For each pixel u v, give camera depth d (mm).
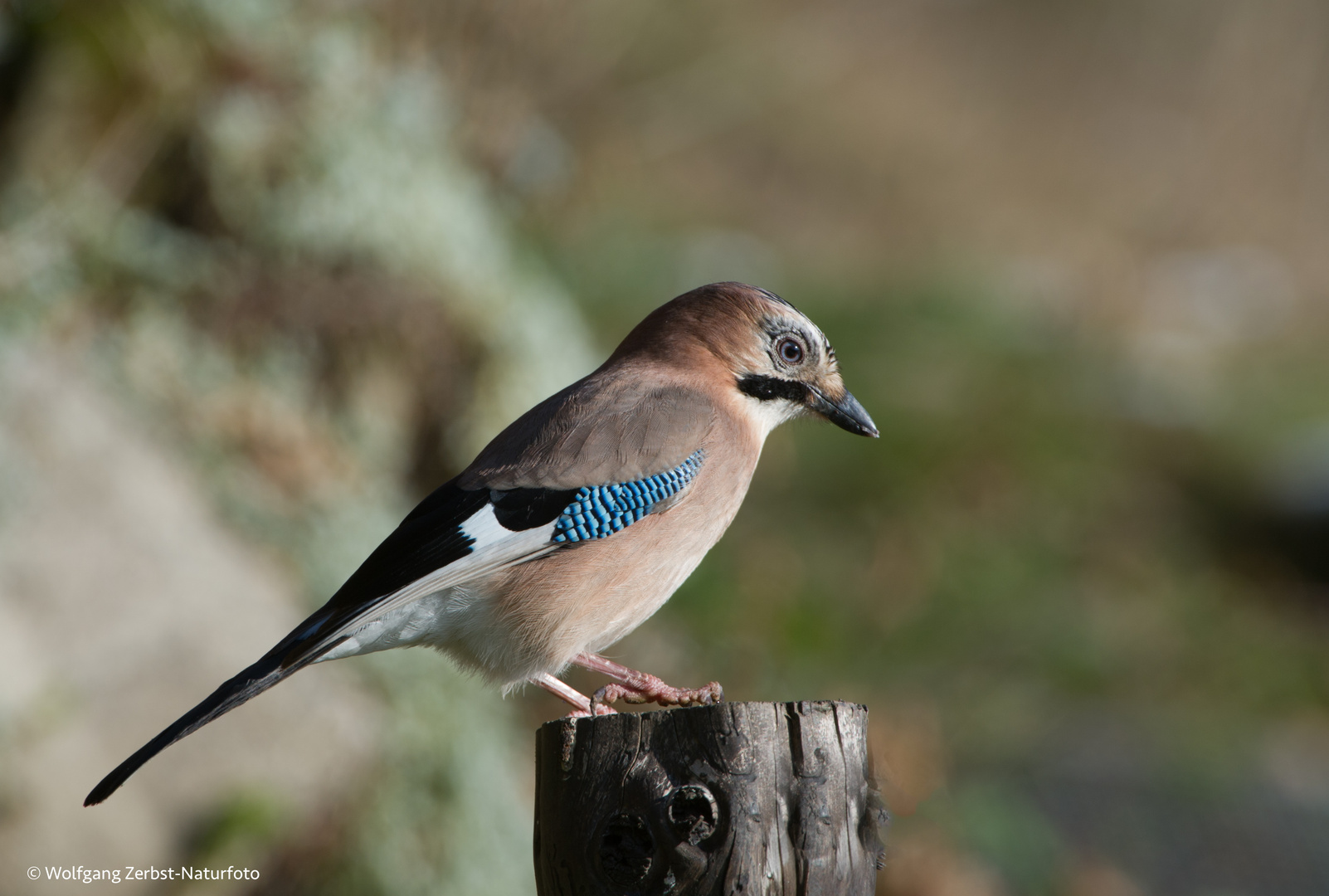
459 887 8594
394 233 10484
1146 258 25766
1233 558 17156
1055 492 16516
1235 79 28516
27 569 8062
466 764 8992
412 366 10344
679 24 17938
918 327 18391
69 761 7723
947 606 14023
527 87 13031
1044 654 13836
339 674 8734
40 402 8648
